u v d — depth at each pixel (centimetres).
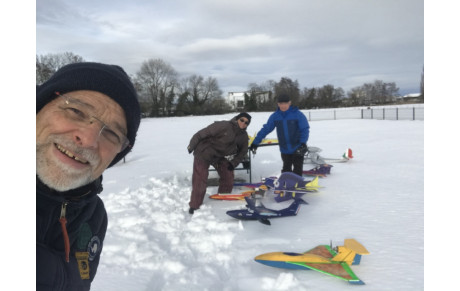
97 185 123
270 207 482
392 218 398
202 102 7206
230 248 325
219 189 570
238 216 396
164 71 6594
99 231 138
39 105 104
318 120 3192
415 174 668
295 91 8262
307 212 440
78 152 101
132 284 259
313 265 258
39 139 100
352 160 884
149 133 2314
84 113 105
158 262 294
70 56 4438
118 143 116
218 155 481
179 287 250
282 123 610
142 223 412
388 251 300
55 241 109
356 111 4650
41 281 97
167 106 6494
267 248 319
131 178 732
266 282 247
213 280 262
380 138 1389
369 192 537
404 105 6203
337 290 234
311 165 845
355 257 278
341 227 372
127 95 116
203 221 412
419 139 1293
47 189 101
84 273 121
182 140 1727
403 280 244
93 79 108
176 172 796
